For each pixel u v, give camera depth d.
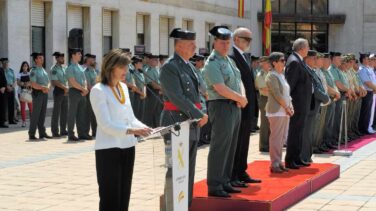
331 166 11.05
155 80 17.31
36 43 21.84
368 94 17.77
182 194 6.37
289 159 10.91
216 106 8.21
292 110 10.41
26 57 21.08
